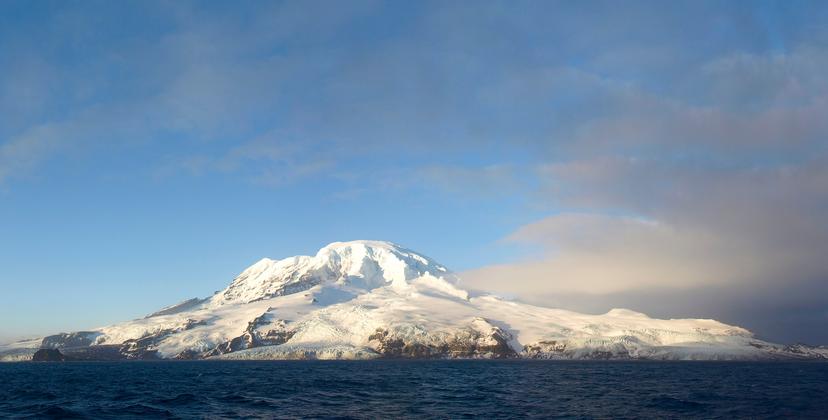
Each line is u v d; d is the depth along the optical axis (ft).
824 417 312.50
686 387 551.59
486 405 379.55
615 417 315.78
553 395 454.40
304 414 330.34
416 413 336.08
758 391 495.82
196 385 595.06
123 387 567.18
